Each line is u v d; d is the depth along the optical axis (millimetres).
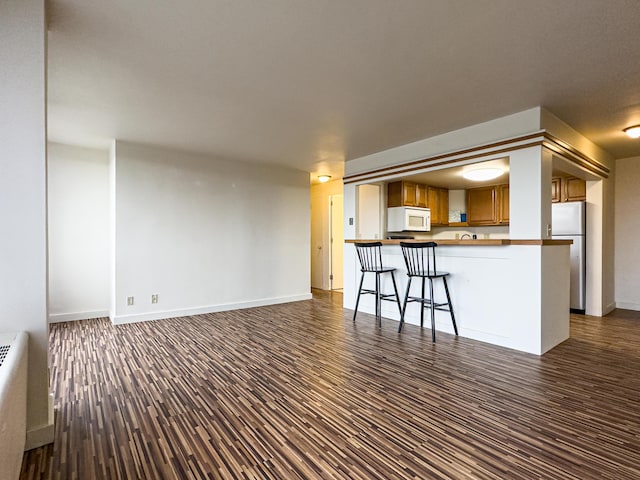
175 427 2014
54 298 4527
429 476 1597
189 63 2447
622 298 5340
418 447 1818
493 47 2242
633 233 5219
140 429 1990
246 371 2850
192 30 2061
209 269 5109
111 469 1647
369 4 1821
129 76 2637
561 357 3168
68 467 1658
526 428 1996
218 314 4988
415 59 2398
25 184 1752
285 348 3441
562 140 3617
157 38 2141
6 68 1710
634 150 4820
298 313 5066
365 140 4332
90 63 2439
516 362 3039
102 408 2232
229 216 5312
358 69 2537
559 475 1602
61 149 4562
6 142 1713
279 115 3459
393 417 2121
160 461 1711
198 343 3600
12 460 1219
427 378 2703
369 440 1884
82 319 4672
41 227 1788
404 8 1854
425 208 5734
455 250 3914
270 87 2834
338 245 7602
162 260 4695
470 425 2029
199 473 1623
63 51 2277
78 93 2936
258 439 1895
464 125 3771
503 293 3477
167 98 3043
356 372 2826
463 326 3840
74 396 2400
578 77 2656
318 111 3342
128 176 4426
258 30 2064
